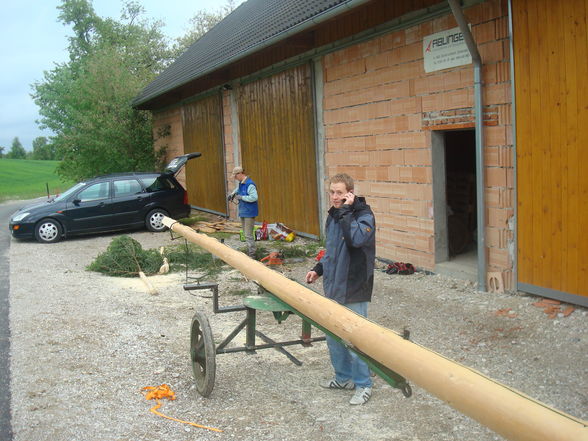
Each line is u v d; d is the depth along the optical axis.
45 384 4.91
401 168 8.73
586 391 4.31
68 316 7.06
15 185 58.59
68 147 22.48
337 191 4.04
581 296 5.97
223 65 12.61
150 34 39.44
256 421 4.12
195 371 4.73
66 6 42.84
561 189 6.06
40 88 38.94
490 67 6.89
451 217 8.70
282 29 10.31
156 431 4.03
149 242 13.15
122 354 5.62
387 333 2.60
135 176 14.81
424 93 8.07
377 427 3.95
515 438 1.81
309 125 11.39
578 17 5.70
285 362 5.28
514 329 5.69
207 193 18.08
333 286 4.10
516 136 6.52
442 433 3.83
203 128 17.73
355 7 7.95
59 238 13.88
